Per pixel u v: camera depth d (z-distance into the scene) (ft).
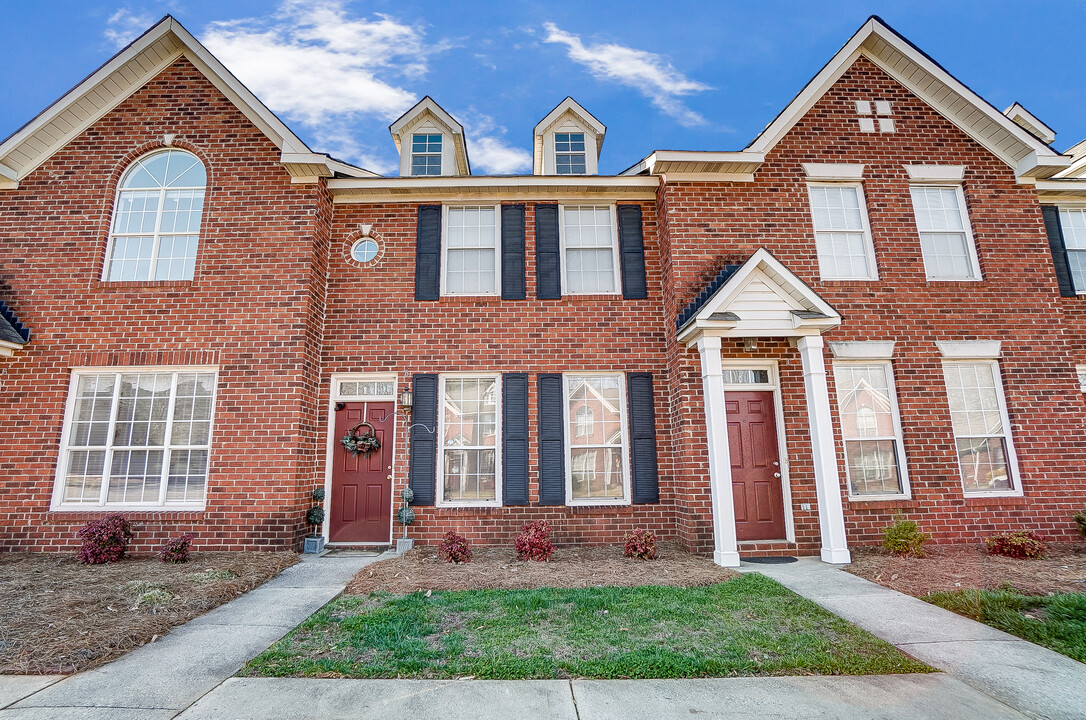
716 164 28.89
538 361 29.45
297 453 26.58
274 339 27.58
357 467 29.04
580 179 30.53
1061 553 24.22
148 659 13.48
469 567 22.62
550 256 30.76
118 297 27.99
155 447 27.02
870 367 28.30
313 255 28.63
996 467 27.58
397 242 30.96
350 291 30.30
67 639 14.29
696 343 26.25
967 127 30.81
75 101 29.09
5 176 28.71
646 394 29.12
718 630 15.08
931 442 27.14
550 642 14.19
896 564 22.56
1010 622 15.48
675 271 28.30
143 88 30.55
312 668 12.66
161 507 26.50
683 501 26.40
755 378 27.86
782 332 25.20
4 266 28.32
